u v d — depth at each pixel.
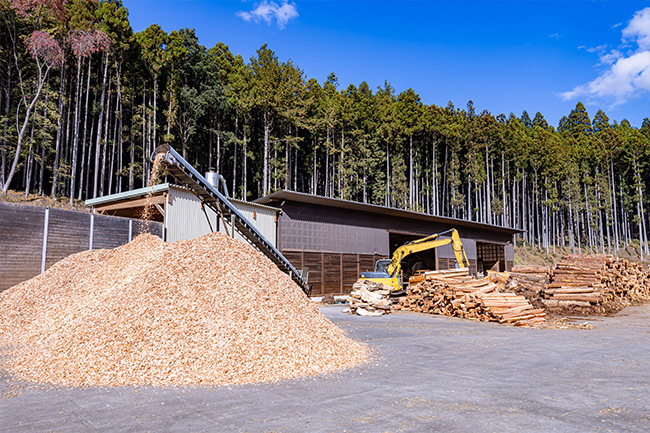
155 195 16.92
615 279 20.23
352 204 25.38
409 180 62.72
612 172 78.81
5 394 5.22
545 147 71.00
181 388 5.47
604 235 81.62
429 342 9.75
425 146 65.00
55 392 5.29
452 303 15.43
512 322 13.43
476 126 66.06
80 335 7.02
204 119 46.91
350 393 5.25
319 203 24.75
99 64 40.59
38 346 7.86
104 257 13.50
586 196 75.00
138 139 43.41
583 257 20.08
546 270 19.44
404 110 61.25
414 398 5.03
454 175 61.72
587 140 85.88
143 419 4.25
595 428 4.00
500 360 7.56
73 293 11.30
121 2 38.44
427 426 4.03
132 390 5.37
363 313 16.05
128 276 10.03
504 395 5.18
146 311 7.29
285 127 52.06
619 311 17.84
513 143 67.81
